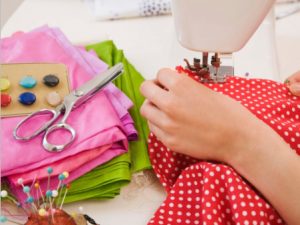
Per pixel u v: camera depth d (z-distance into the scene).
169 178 0.56
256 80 0.61
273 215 0.47
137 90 0.69
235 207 0.45
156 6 0.93
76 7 0.97
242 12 0.54
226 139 0.49
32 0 0.99
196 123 0.50
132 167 0.57
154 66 0.78
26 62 0.63
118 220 0.52
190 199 0.50
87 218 0.47
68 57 0.66
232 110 0.51
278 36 0.90
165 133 0.53
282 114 0.56
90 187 0.53
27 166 0.51
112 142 0.55
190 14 0.55
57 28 0.74
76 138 0.54
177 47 0.82
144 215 0.53
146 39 0.86
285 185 0.46
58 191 0.51
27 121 0.55
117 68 0.64
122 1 0.95
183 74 0.57
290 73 0.80
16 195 0.50
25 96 0.57
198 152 0.51
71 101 0.57
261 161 0.48
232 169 0.48
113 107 0.61
